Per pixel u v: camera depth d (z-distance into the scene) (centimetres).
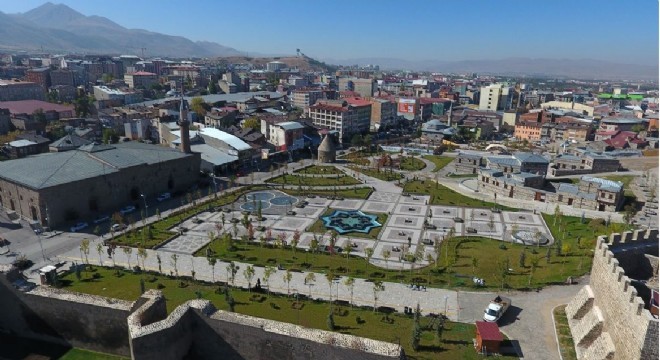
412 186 18050
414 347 7131
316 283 9644
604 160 19512
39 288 5825
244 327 5053
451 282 9650
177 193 16275
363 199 16288
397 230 13150
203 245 11694
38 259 10612
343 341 4769
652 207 14925
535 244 11888
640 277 7950
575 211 14712
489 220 14100
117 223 13050
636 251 7962
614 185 14912
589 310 7594
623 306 6175
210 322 5175
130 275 9769
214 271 10162
